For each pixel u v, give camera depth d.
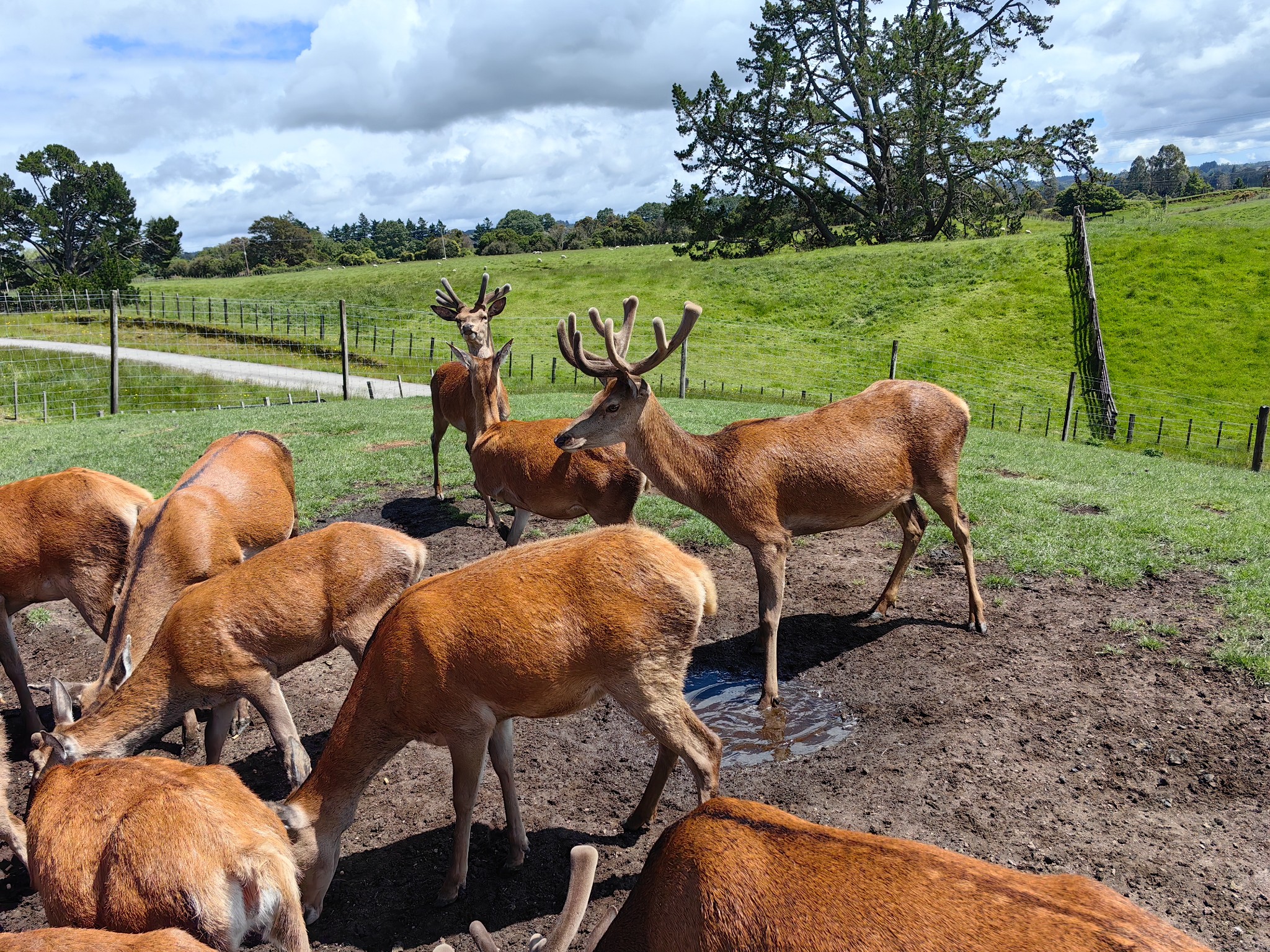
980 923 2.28
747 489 6.29
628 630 4.15
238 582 5.06
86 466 12.70
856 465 6.46
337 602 5.16
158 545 5.86
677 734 4.30
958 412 6.82
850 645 6.97
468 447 10.74
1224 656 6.30
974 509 10.14
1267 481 12.52
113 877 3.39
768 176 54.00
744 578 8.52
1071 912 2.25
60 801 3.68
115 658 5.23
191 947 2.89
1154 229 37.81
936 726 5.71
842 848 2.60
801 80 53.62
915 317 34.44
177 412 20.39
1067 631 7.00
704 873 2.68
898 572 7.40
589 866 2.66
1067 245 37.88
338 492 11.51
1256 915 4.00
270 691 5.09
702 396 24.89
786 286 40.66
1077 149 51.81
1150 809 4.79
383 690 4.18
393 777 5.50
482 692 4.13
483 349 11.56
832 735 5.71
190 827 3.39
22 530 6.04
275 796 5.40
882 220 53.22
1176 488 11.41
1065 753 5.34
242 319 43.12
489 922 4.22
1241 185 134.38
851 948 2.36
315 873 4.03
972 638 6.98
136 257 92.50
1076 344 30.03
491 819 5.00
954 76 49.56
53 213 83.69
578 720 6.07
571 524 10.29
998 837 4.60
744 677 6.55
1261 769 5.08
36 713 6.33
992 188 52.47
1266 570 7.88
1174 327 29.92
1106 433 23.14
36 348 38.41
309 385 30.02
